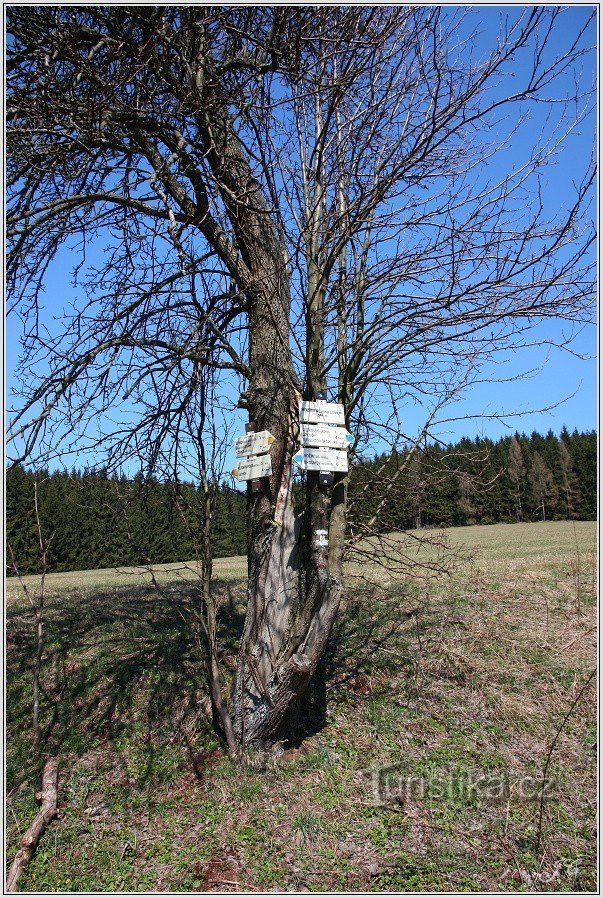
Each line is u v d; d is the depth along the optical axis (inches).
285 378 214.1
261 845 169.8
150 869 167.3
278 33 188.5
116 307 237.1
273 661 203.3
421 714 231.3
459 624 300.0
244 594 371.9
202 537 226.1
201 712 236.1
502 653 271.3
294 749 210.5
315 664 199.5
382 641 281.9
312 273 216.8
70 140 197.5
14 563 223.3
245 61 199.0
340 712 235.0
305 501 213.8
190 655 274.8
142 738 228.8
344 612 314.8
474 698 239.9
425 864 159.6
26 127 205.3
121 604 358.0
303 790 189.8
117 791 204.4
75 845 181.9
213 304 222.4
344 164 212.4
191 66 208.1
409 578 370.0
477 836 169.5
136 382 205.8
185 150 213.2
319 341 212.1
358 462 245.3
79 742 229.5
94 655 280.1
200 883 159.0
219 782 198.2
